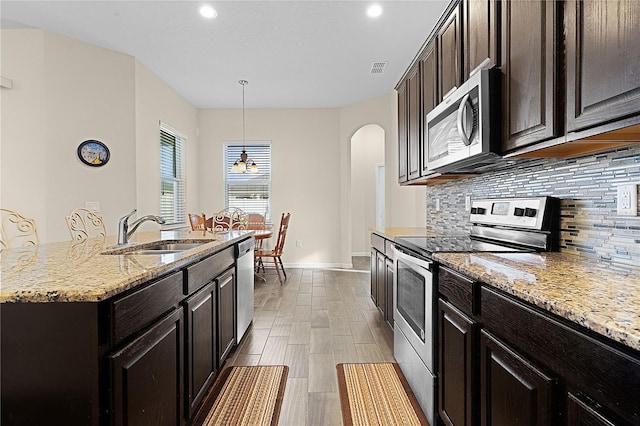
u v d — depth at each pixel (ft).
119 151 12.83
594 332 2.37
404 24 11.00
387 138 17.90
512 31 4.69
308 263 20.15
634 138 3.59
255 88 16.75
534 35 4.20
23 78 11.34
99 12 10.29
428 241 7.11
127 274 3.72
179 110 17.46
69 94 11.89
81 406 3.18
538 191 5.82
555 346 2.73
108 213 12.60
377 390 6.76
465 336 4.34
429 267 5.44
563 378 2.68
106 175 12.58
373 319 10.92
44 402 3.19
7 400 3.21
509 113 4.79
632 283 3.30
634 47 2.90
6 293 3.06
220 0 9.73
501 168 6.88
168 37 11.79
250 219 18.79
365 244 24.97
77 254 5.38
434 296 5.45
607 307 2.52
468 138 5.35
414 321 6.40
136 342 3.70
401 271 7.34
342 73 14.97
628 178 4.08
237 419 5.86
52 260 4.71
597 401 2.32
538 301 2.86
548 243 5.33
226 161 20.27
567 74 3.70
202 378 5.91
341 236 20.02
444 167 6.82
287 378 7.25
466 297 4.33
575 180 4.94
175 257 4.96
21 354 3.19
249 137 20.08
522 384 3.15
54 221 11.65
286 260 20.21
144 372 3.86
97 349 3.18
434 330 5.45
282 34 11.61
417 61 8.77
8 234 11.18
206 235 9.31
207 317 6.20
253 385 6.96
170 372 4.59
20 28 11.30
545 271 3.90
